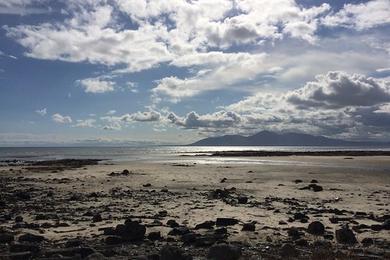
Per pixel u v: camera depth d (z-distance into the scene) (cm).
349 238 1563
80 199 2919
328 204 2658
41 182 4419
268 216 2136
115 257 1277
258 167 6681
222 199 2862
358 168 6312
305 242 1509
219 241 1510
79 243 1457
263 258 1305
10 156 15925
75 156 15475
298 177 4791
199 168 6612
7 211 2355
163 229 1755
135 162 9212
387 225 1817
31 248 1350
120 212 2278
